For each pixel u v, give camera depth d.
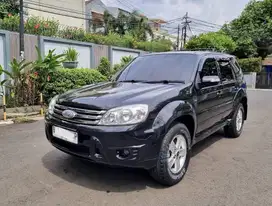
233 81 4.98
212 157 4.12
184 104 3.20
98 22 28.80
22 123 6.11
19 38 8.20
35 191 2.90
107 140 2.67
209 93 3.91
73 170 3.46
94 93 3.18
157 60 4.27
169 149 3.00
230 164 3.82
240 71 5.55
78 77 8.38
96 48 11.45
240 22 27.92
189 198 2.83
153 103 2.87
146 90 3.22
